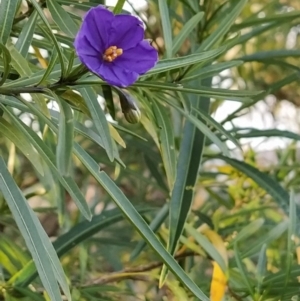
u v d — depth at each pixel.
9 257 0.39
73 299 0.35
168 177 0.28
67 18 0.22
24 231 0.21
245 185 0.53
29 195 0.44
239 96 0.25
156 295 0.45
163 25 0.28
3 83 0.20
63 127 0.19
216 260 0.33
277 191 0.38
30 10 0.28
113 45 0.19
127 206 0.23
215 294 0.32
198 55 0.24
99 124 0.20
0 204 0.43
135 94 0.29
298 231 0.35
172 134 0.29
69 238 0.38
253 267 0.43
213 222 0.41
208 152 0.43
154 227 0.38
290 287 0.32
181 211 0.31
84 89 0.21
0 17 0.21
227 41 0.33
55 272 0.21
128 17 0.19
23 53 0.25
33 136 0.22
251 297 0.33
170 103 0.30
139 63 0.19
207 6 0.38
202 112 0.32
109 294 0.40
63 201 0.42
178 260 0.40
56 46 0.19
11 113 0.22
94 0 0.28
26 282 0.35
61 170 0.19
